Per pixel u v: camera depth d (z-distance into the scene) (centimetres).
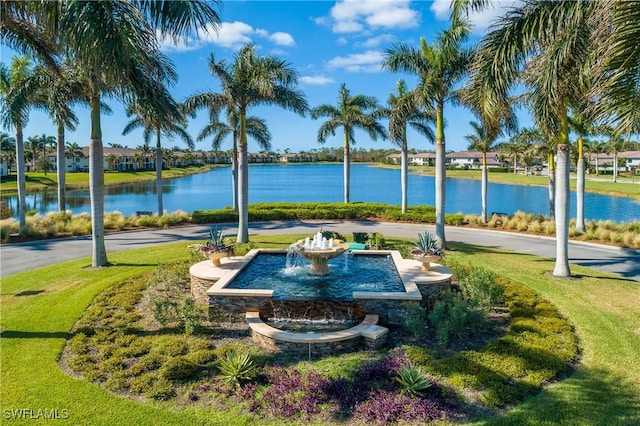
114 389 538
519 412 480
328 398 508
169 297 915
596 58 585
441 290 881
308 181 8012
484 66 913
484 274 853
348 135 2691
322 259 974
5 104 1312
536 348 629
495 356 606
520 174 7962
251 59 1499
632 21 512
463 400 504
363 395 511
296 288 870
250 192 5541
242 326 764
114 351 641
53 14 686
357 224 2208
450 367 572
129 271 1130
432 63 1436
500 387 523
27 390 530
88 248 1501
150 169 9588
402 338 704
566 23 813
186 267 1127
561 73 877
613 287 996
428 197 4741
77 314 794
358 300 771
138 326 749
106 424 465
